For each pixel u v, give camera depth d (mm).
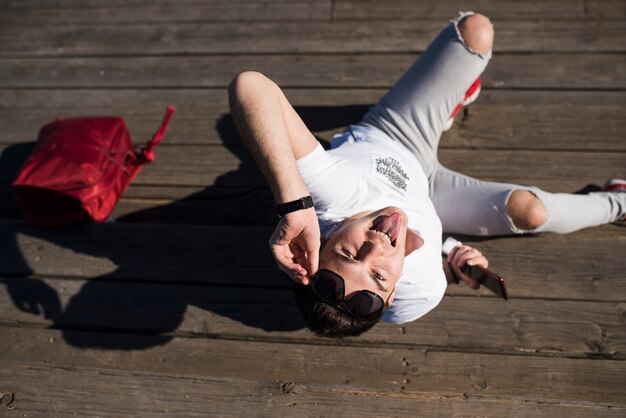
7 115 2840
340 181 1775
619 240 2209
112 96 2842
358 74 2764
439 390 1971
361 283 1585
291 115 1702
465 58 2062
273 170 1536
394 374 2008
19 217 2535
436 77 2111
